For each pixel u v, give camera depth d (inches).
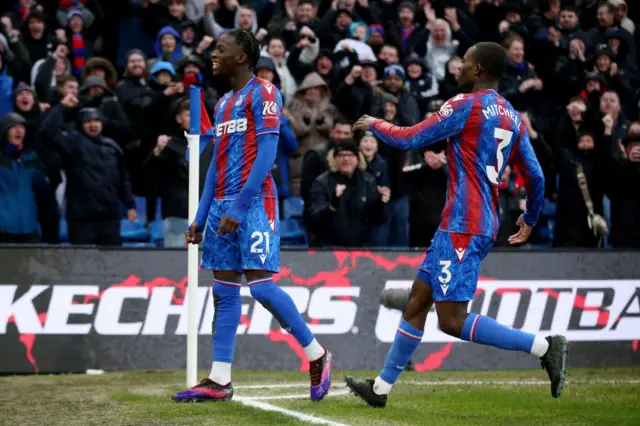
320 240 931.3
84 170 905.5
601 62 1192.2
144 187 994.7
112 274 797.2
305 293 815.7
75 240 912.3
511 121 517.0
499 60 521.3
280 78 1067.3
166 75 991.6
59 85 1002.1
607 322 855.1
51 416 522.9
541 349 492.7
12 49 1082.1
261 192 561.6
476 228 504.4
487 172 509.0
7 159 931.3
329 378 581.0
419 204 951.6
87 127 909.2
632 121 1197.7
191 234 583.5
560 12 1277.1
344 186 917.8
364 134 956.0
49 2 1181.1
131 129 976.9
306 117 1035.3
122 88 1007.6
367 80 1067.3
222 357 579.2
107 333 789.9
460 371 819.4
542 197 539.8
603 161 1027.3
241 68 574.6
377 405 545.3
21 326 777.6
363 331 820.0
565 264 853.8
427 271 519.5
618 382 724.7
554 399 603.2
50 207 949.8
